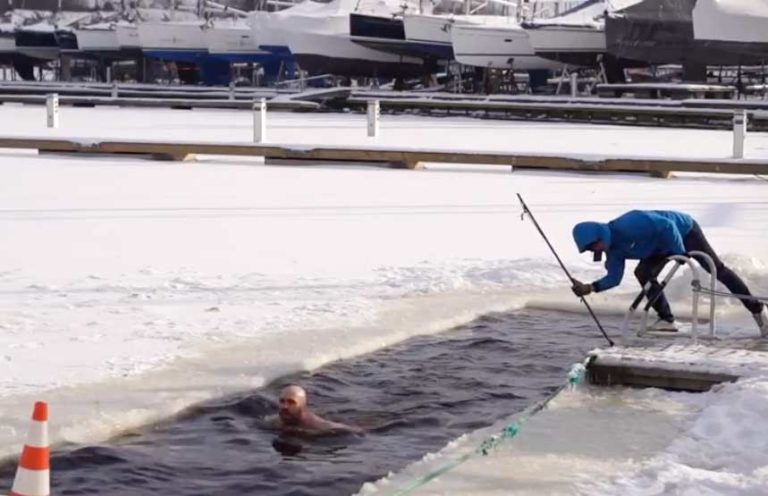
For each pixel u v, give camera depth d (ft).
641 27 175.94
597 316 40.04
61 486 23.53
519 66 194.18
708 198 73.51
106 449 25.52
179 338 35.09
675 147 116.26
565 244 54.60
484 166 95.81
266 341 34.88
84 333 35.58
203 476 24.38
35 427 17.22
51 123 133.80
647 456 25.82
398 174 88.94
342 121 160.35
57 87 228.43
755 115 149.28
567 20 189.47
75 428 26.48
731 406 28.12
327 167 94.07
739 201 71.82
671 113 156.76
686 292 42.04
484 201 71.72
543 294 42.88
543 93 206.49
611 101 168.14
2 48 268.82
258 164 97.09
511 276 45.24
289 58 220.64
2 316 37.78
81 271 46.37
